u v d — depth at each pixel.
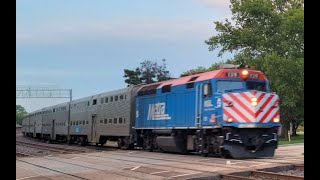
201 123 20.58
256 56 52.53
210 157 20.11
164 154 23.48
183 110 22.30
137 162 18.97
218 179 13.03
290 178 12.34
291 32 49.97
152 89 26.17
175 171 15.02
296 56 49.41
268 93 19.48
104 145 41.22
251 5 52.72
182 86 22.55
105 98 34.72
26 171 17.02
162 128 24.44
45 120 57.25
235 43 54.12
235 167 15.38
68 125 45.62
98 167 17.64
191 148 21.81
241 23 55.34
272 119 19.41
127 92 30.00
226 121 18.81
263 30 52.72
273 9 53.16
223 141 18.92
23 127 83.12
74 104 44.16
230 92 19.20
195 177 13.26
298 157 19.36
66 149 33.12
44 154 28.47
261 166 15.34
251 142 19.09
